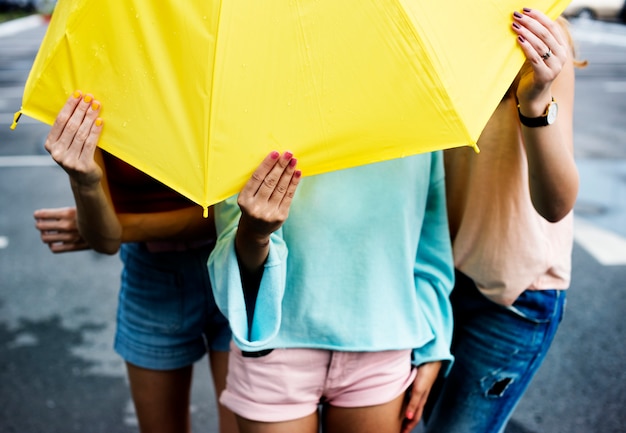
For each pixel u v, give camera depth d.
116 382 3.84
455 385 2.22
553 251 2.07
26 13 30.72
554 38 1.59
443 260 2.00
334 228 1.76
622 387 3.79
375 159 1.46
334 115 1.45
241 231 1.58
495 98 1.49
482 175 1.99
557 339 4.24
